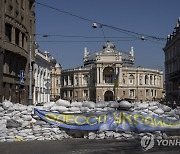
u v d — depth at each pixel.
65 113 16.88
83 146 14.31
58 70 145.75
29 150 13.34
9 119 16.39
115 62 129.38
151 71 136.62
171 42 83.06
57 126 16.70
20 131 16.25
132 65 142.75
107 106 17.33
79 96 136.38
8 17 35.88
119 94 128.88
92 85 133.25
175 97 77.69
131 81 132.00
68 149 13.54
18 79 40.16
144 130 16.81
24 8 42.94
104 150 13.28
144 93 132.75
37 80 57.25
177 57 77.50
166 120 17.16
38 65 57.97
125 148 13.76
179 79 73.62
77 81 138.25
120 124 16.80
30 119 16.58
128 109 17.22
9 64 37.34
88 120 16.84
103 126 16.75
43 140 16.23
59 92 144.62
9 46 35.69
